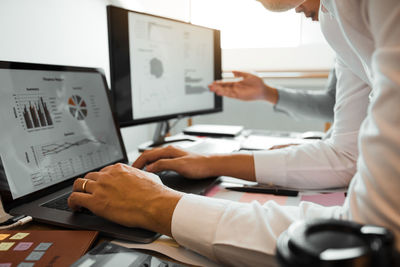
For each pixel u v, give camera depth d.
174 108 1.14
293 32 1.71
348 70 0.70
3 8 0.91
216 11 1.79
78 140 0.67
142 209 0.41
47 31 1.08
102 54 1.41
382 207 0.26
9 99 0.55
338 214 0.34
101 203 0.44
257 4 1.74
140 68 0.98
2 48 0.91
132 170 0.48
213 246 0.36
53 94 0.64
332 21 0.58
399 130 0.25
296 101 1.20
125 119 0.95
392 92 0.26
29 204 0.52
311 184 0.65
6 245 0.38
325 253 0.16
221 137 1.26
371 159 0.27
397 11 0.26
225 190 0.64
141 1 1.60
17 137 0.54
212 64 1.29
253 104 1.72
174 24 1.09
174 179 0.65
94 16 1.34
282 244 0.18
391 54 0.26
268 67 1.78
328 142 0.70
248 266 0.34
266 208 0.40
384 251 0.16
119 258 0.35
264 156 0.67
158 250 0.39
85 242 0.38
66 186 0.61
